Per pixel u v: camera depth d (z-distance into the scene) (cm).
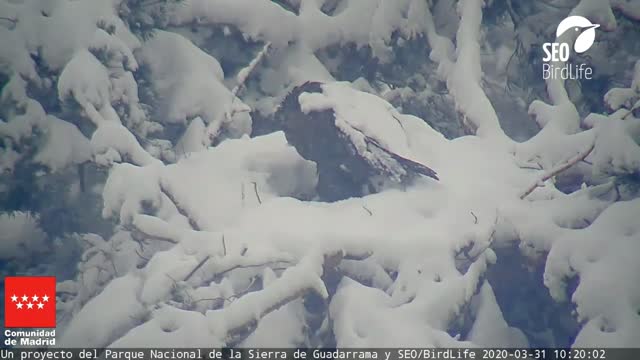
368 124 2803
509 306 2977
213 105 3375
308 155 2995
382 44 3562
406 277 2530
